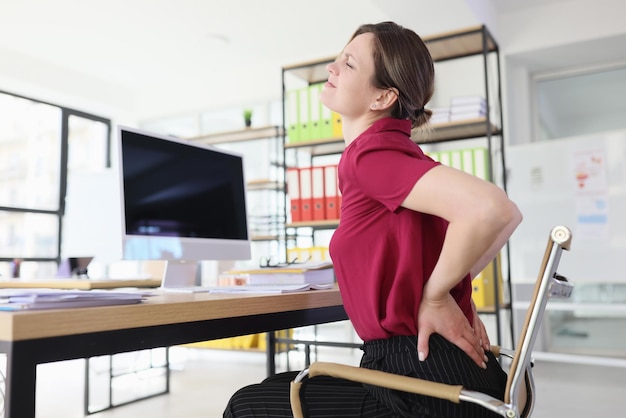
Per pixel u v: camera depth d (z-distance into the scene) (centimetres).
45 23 445
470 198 79
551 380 353
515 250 396
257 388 99
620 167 365
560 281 79
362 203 93
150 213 154
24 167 544
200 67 550
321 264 159
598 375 367
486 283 327
